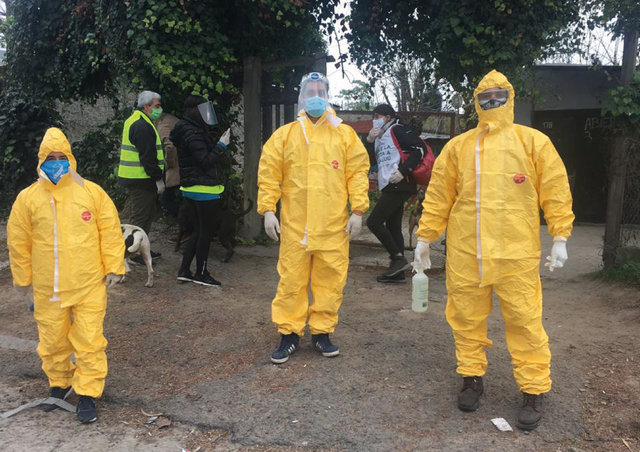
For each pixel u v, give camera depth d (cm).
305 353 405
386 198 568
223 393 350
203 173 538
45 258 319
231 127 785
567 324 465
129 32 588
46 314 325
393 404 331
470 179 309
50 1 703
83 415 325
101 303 333
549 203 301
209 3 645
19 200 323
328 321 398
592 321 470
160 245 725
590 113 916
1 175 831
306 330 452
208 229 561
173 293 552
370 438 299
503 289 307
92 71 714
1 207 880
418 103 1375
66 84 754
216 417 324
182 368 390
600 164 929
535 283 308
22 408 341
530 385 307
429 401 336
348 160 385
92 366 327
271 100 743
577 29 612
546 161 298
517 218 302
